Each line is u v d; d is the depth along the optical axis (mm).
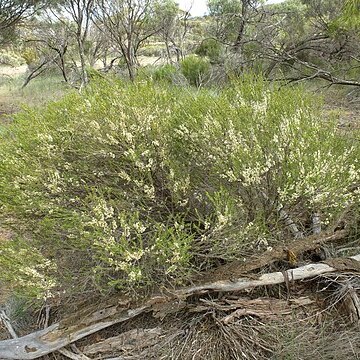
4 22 12602
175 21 14242
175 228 2604
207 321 2662
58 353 2646
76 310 2705
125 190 2861
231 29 12922
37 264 2498
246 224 2721
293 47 8586
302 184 2561
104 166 2895
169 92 3344
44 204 2701
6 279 2574
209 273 2684
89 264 2680
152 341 2611
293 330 2547
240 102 3121
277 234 2875
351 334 2520
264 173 2705
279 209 2791
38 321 2934
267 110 2949
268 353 2494
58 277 2617
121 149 2818
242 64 8125
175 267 2359
